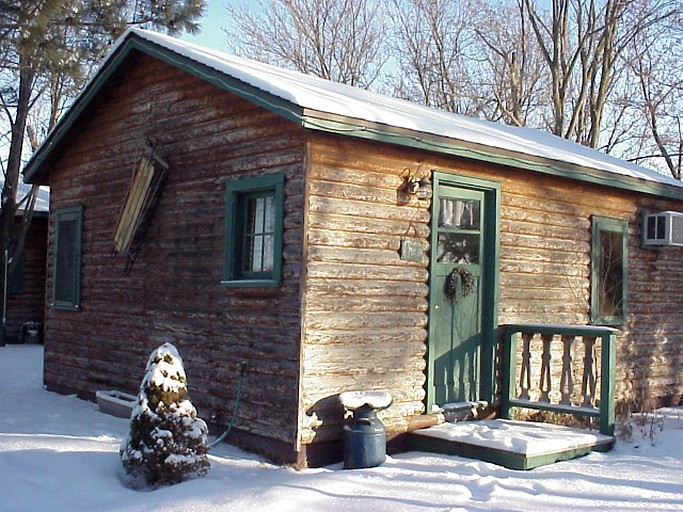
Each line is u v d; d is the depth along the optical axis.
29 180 12.35
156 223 9.52
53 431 8.40
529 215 9.60
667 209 11.75
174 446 6.45
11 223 18.69
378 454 7.23
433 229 8.39
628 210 11.06
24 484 6.30
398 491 6.26
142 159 9.45
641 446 8.32
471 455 7.57
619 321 10.84
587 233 10.40
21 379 12.80
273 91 7.23
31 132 24.27
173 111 9.40
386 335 7.95
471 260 9.02
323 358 7.42
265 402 7.63
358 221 7.73
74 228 11.39
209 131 8.74
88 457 7.04
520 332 9.15
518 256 9.45
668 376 11.67
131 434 6.57
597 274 10.48
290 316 7.42
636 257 11.20
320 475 6.76
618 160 12.49
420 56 29.66
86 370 10.88
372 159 7.87
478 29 28.33
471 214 9.06
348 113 7.25
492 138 8.96
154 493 6.16
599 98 23.39
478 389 8.99
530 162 9.03
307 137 7.38
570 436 7.76
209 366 8.45
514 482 6.64
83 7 17.50
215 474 6.78
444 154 8.42
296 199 7.44
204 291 8.62
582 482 6.69
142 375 9.63
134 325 9.88
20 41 15.55
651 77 24.47
